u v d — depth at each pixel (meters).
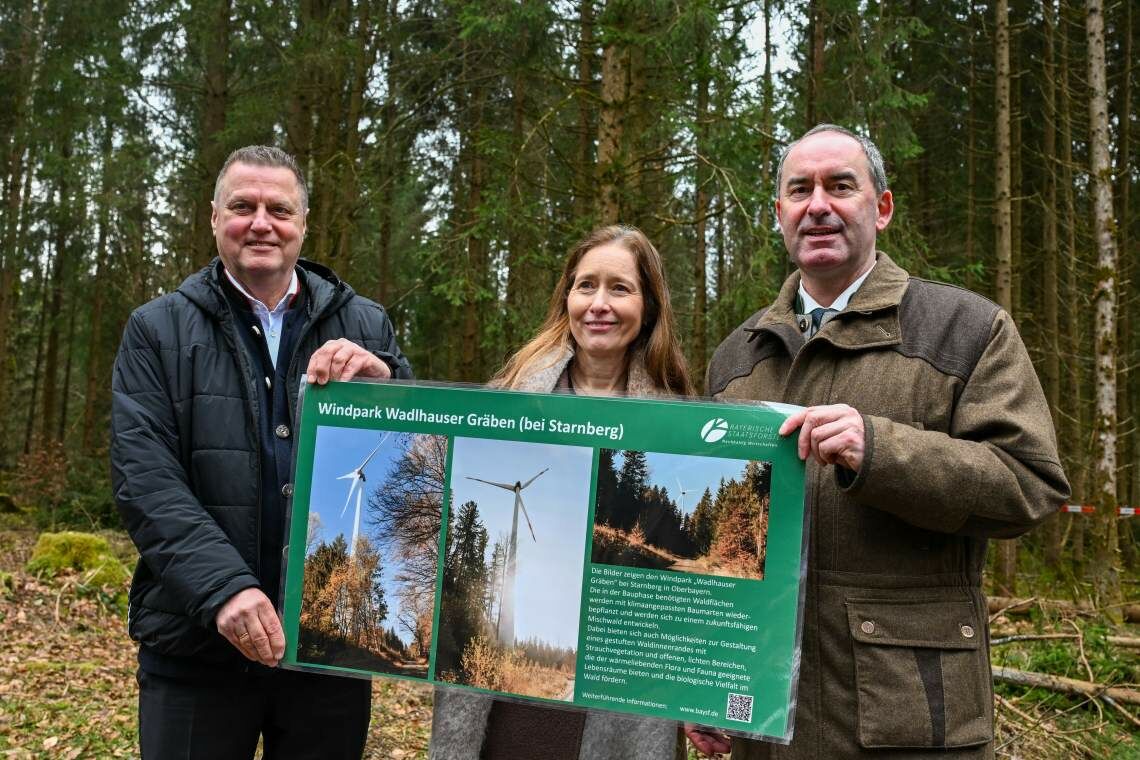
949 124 15.14
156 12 12.88
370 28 12.02
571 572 1.99
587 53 8.42
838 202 2.14
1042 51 14.48
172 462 2.24
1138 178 14.91
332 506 2.14
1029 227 15.70
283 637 2.12
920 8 14.59
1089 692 5.14
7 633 6.29
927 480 1.78
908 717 1.86
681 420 1.96
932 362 2.02
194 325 2.36
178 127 14.94
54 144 14.62
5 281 17.31
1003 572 10.59
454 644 2.04
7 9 15.20
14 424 24.70
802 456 1.86
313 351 2.50
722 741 2.25
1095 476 9.20
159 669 2.30
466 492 2.06
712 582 1.91
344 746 2.47
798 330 2.21
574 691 1.97
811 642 1.99
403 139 12.45
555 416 2.03
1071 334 13.07
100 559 7.94
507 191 7.95
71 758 4.36
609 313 2.42
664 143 8.00
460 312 13.92
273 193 2.41
